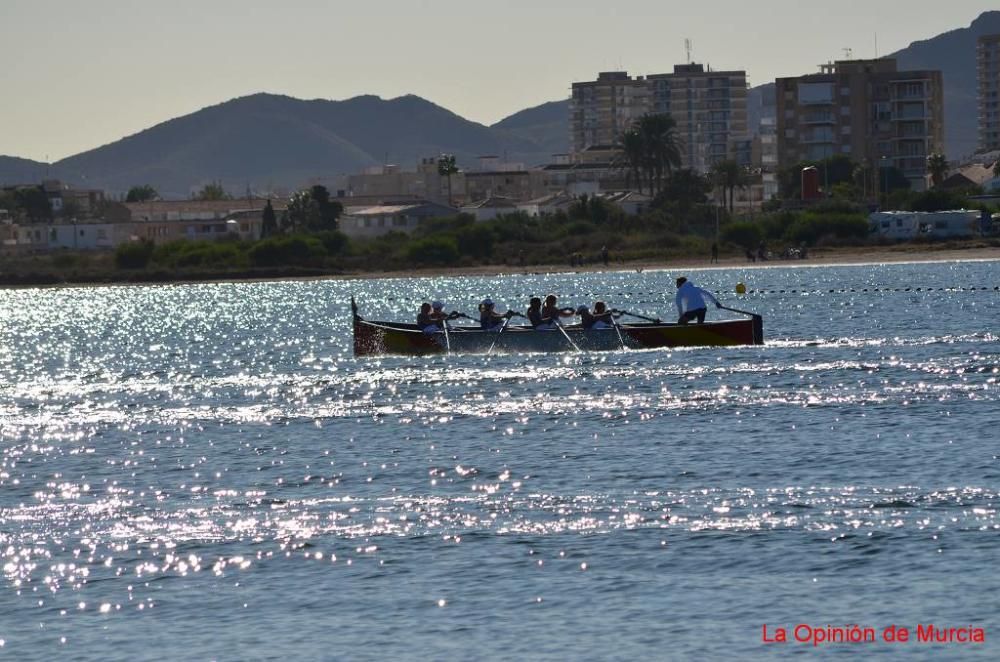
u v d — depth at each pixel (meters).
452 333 124.69
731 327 124.06
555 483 65.06
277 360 140.00
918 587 46.72
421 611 46.12
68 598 48.56
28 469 74.00
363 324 129.12
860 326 153.88
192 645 43.62
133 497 65.06
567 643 42.88
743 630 43.47
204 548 54.56
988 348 123.12
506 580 49.09
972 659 40.62
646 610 45.53
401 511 59.88
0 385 122.31
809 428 78.56
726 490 61.69
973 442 71.81
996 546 50.88
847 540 52.34
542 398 95.81
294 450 77.69
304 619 45.72
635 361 115.81
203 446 80.44
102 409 100.69
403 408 93.88
